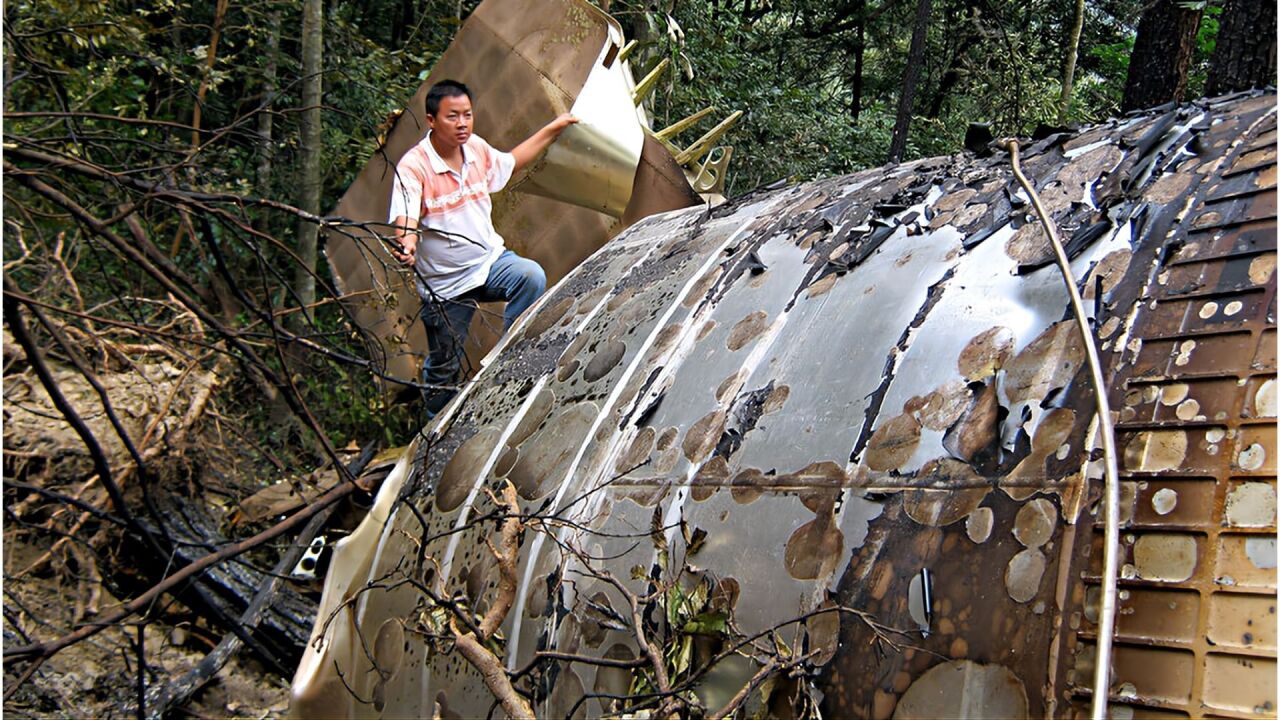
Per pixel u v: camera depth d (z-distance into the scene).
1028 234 2.50
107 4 7.31
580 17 5.80
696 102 9.81
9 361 6.48
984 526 1.97
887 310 2.62
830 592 2.14
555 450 3.33
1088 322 2.13
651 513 2.71
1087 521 1.84
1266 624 1.61
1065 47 15.01
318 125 7.89
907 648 1.96
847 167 12.12
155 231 5.68
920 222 2.91
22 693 5.27
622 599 2.61
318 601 5.34
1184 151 2.51
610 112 5.70
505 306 5.71
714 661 2.16
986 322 2.33
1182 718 1.63
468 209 5.12
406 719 3.23
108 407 3.91
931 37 15.13
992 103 14.01
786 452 2.49
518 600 2.95
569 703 2.63
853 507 2.22
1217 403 1.85
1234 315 1.95
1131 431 1.92
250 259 7.90
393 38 11.47
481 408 4.04
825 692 2.05
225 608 5.46
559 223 6.00
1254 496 1.71
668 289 3.69
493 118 6.01
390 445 6.77
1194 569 1.72
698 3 10.70
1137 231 2.28
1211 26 10.93
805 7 16.27
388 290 5.04
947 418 2.20
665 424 2.97
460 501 3.58
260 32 8.78
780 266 3.26
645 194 5.86
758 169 10.80
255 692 5.98
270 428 7.34
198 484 6.54
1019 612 1.84
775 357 2.85
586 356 3.71
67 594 5.93
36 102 6.84
